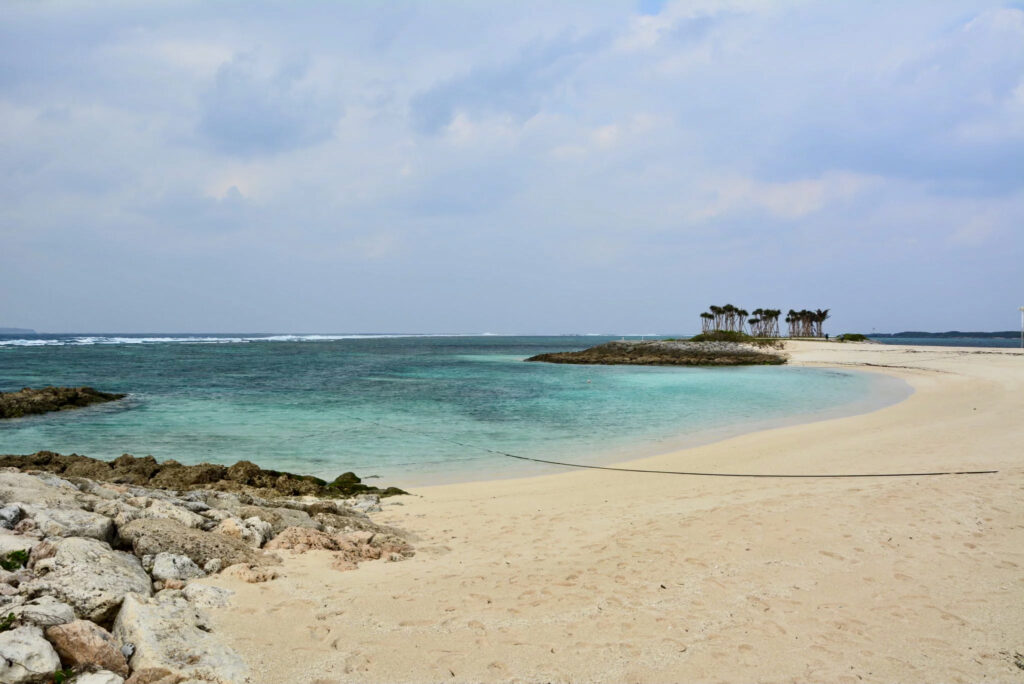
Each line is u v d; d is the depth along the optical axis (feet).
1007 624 18.51
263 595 20.27
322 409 88.02
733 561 24.18
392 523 32.99
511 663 16.25
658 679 15.48
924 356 188.34
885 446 50.42
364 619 18.85
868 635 17.94
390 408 89.40
